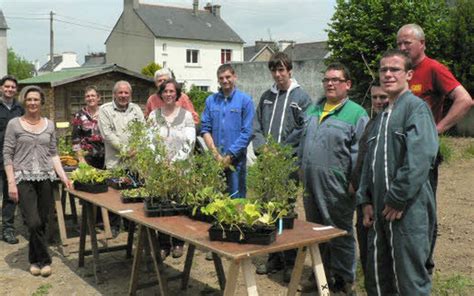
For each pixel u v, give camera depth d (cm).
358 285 474
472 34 1644
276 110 493
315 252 359
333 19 1781
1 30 2717
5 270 541
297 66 1928
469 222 681
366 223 351
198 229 361
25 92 511
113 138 593
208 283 503
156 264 429
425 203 318
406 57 330
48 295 477
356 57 1741
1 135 641
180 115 530
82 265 546
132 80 1345
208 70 4106
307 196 448
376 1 1684
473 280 478
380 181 330
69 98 1238
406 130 319
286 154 412
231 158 517
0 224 712
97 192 499
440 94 394
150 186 411
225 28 4253
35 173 507
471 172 1041
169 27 3934
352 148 425
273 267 518
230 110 532
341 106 433
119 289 491
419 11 1675
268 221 332
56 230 682
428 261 371
